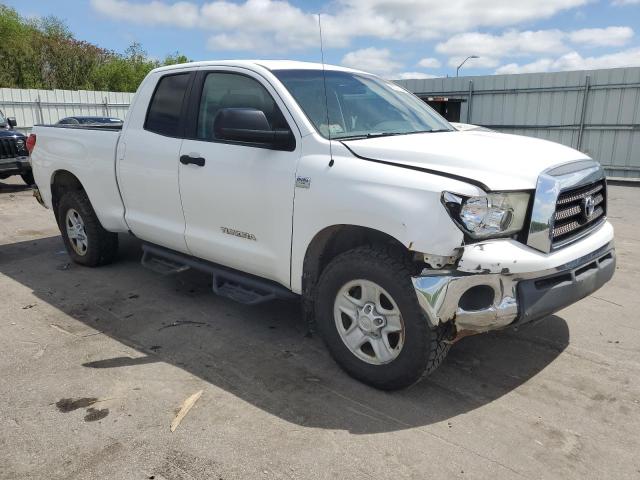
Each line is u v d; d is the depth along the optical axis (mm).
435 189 2855
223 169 3889
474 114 17297
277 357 3793
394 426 2980
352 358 3398
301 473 2594
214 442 2828
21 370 3576
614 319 4469
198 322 4395
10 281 5402
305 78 3912
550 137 15969
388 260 3076
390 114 4090
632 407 3170
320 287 3447
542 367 3652
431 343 3014
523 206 2977
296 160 3488
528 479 2566
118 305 4754
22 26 36562
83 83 39094
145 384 3410
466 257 2812
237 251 3938
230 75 4055
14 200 10625
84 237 5715
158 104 4594
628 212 9711
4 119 13531
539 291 2951
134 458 2699
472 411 3133
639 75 14156
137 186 4707
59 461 2676
